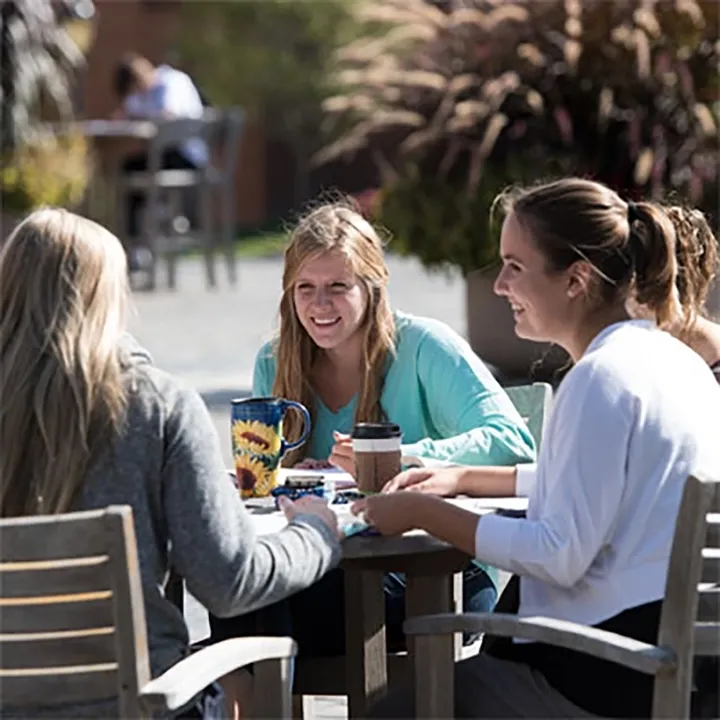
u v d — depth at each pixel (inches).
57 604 230.4
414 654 269.0
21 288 238.1
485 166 698.2
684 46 700.0
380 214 724.7
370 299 330.6
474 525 256.2
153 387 240.1
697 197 685.3
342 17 2146.9
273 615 296.4
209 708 249.6
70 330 235.6
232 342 947.3
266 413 294.8
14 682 233.9
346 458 304.2
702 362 266.4
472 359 331.6
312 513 261.1
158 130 1186.0
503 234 273.1
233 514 240.8
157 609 241.1
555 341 274.1
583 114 699.4
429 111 712.4
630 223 268.7
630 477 252.7
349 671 305.9
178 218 1326.3
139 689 227.9
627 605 252.4
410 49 732.0
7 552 223.9
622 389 252.8
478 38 709.9
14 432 236.1
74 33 1321.4
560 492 251.3
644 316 270.7
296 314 335.6
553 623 241.9
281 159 2241.6
